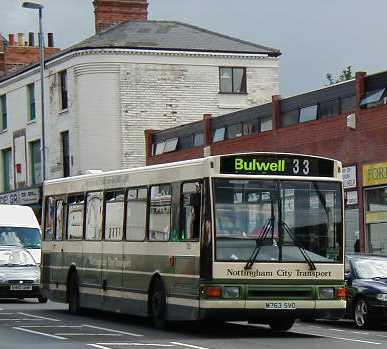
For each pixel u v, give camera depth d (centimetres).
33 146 8000
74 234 3278
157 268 2664
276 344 2314
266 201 2480
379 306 2844
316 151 4878
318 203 2527
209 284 2408
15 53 8944
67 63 7288
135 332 2609
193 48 7269
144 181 2781
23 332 2608
